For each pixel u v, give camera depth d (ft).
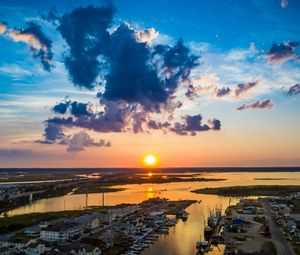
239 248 597.52
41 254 549.54
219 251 598.34
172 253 582.35
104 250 595.47
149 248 616.80
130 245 631.56
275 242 636.89
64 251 550.77
